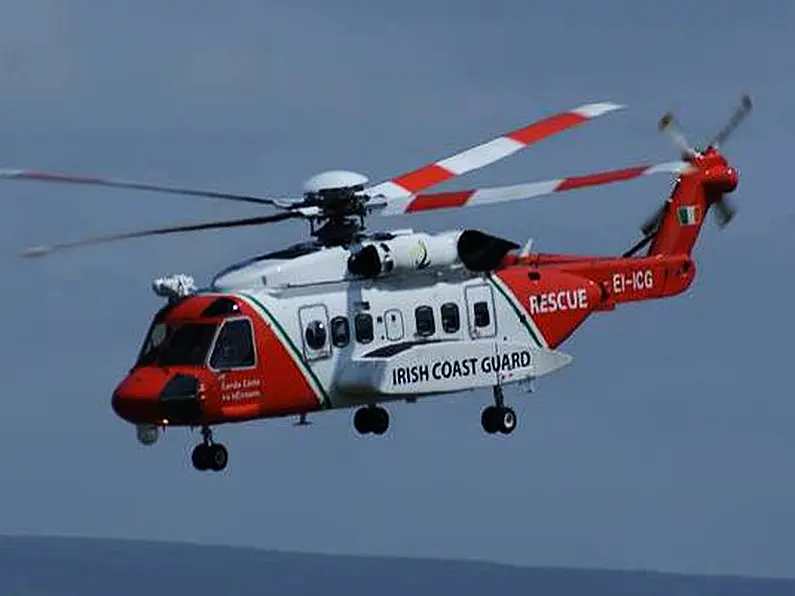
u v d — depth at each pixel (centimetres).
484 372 10838
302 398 10481
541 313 11125
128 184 9794
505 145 11244
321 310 10506
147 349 10425
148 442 10444
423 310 10756
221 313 10338
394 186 10919
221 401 10300
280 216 10506
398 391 10581
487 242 10869
